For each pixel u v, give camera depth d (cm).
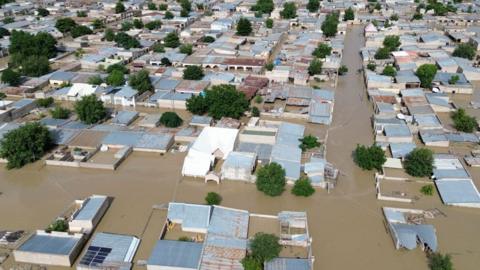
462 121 8081
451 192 6166
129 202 6169
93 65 11850
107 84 10125
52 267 4944
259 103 9525
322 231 5581
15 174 6938
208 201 5978
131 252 5075
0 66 12125
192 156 6856
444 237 5456
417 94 9481
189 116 8919
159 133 7906
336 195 6319
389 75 10794
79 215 5575
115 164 6981
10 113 8600
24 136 7056
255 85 10125
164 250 4962
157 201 6188
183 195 6328
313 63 11156
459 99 9931
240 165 6594
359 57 13438
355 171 6931
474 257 5131
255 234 5247
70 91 9781
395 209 5866
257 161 7038
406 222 5641
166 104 9325
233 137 7319
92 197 6009
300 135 7669
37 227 5666
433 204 6088
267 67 11288
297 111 9031
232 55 12500
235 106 8475
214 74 10731
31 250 4953
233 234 5244
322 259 5106
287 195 6319
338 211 5972
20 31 12788
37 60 11100
